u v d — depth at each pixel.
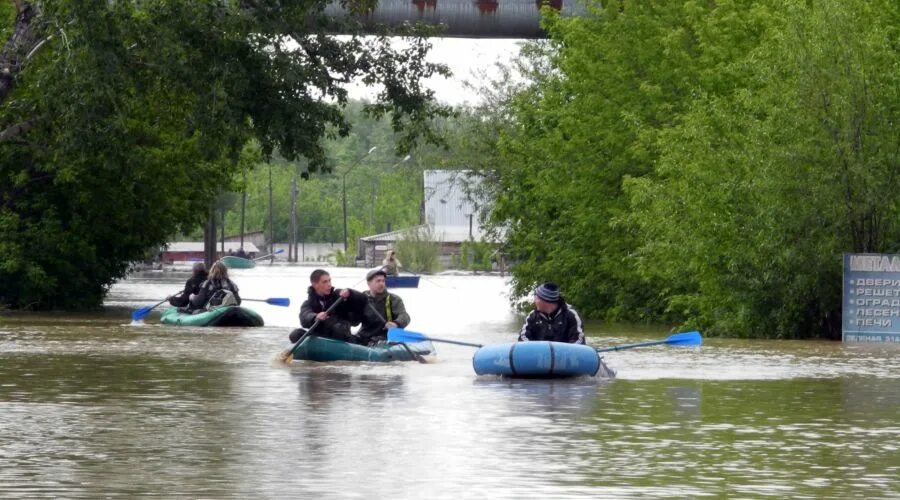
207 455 25.09
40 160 90.75
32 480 22.38
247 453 25.34
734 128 67.75
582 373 41.31
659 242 69.75
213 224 172.12
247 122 80.06
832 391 38.34
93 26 72.31
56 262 93.62
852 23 63.41
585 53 87.12
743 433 28.86
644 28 84.62
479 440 27.27
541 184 89.69
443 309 103.56
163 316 76.94
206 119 78.00
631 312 84.94
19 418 30.67
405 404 33.81
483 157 126.69
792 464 24.50
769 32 70.50
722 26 77.12
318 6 80.75
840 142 63.19
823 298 65.44
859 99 63.03
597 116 85.56
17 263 90.31
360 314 48.94
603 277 88.81
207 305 75.81
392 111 85.06
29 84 87.25
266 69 78.75
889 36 68.81
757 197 65.00
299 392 36.75
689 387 39.22
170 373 42.75
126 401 34.38
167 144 95.81
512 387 38.53
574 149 86.81
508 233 102.12
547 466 24.05
